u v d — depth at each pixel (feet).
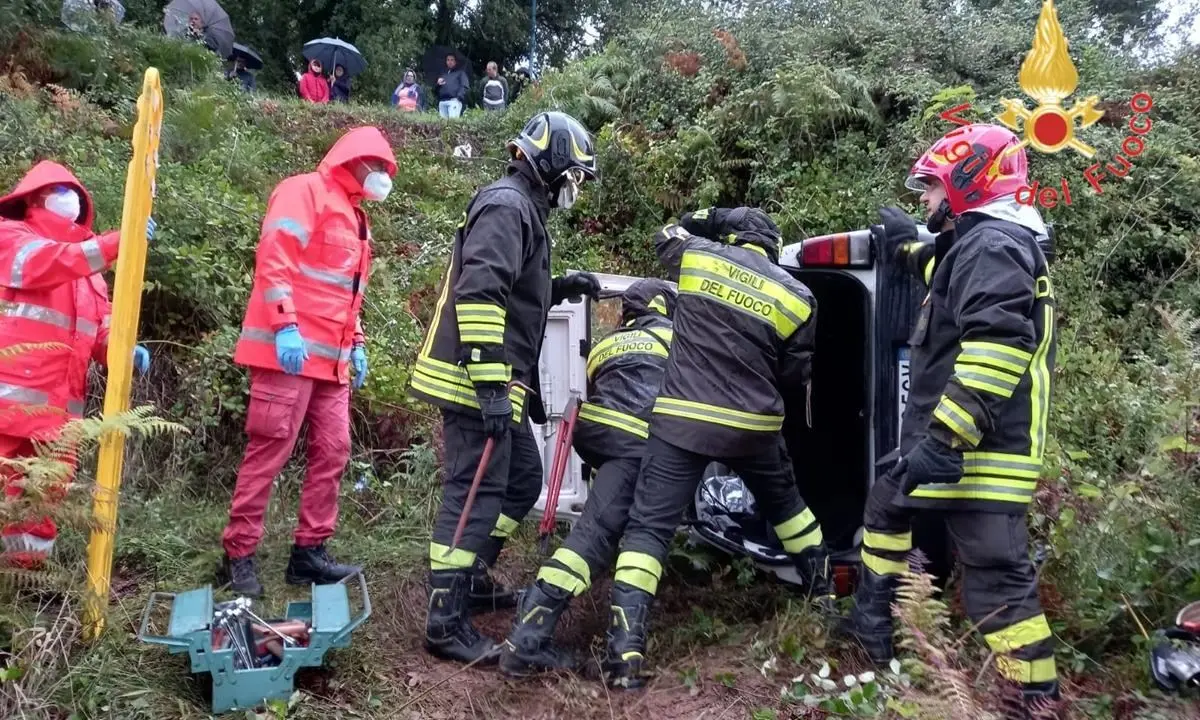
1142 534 11.55
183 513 14.70
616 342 13.42
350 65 49.49
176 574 12.61
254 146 26.16
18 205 11.19
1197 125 26.37
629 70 34.55
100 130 24.12
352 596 12.78
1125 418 14.73
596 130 33.32
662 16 37.35
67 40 27.45
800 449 15.57
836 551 14.26
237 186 23.52
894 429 12.59
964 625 10.70
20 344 10.41
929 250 11.40
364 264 13.02
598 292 13.88
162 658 10.26
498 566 14.85
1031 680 9.27
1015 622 9.34
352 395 17.79
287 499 15.85
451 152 33.47
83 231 11.50
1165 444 11.87
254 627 10.16
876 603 10.89
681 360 11.63
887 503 10.75
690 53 33.22
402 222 26.18
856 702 9.86
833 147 28.07
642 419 12.42
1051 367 9.83
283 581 13.04
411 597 13.02
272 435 11.89
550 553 15.15
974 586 9.68
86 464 14.57
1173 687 9.48
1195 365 13.85
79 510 9.71
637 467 12.20
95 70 27.66
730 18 35.45
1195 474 12.16
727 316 11.42
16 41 26.40
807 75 27.94
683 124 31.01
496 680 10.93
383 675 10.75
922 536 11.74
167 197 18.49
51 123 22.38
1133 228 23.56
